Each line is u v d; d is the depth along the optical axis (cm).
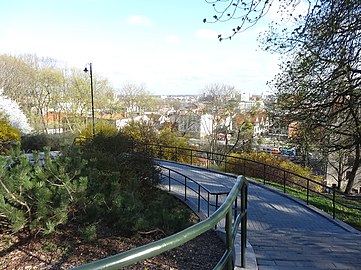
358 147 1391
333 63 906
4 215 492
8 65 3231
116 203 570
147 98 3294
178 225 587
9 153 607
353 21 740
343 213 985
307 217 881
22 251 496
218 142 2742
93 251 503
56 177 534
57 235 545
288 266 429
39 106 3312
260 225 800
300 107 1163
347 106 1059
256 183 1342
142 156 984
